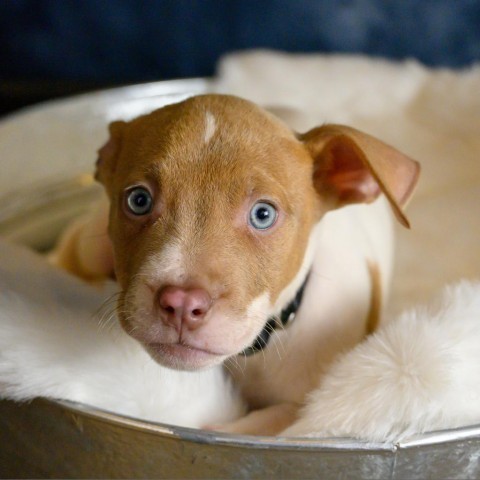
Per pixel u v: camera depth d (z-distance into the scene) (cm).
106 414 38
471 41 86
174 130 42
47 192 66
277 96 71
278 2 84
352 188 46
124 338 43
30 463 42
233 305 39
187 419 44
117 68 86
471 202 66
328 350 48
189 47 86
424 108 71
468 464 40
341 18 85
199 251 39
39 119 67
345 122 70
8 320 41
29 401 40
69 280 47
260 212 41
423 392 40
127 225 41
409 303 57
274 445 38
